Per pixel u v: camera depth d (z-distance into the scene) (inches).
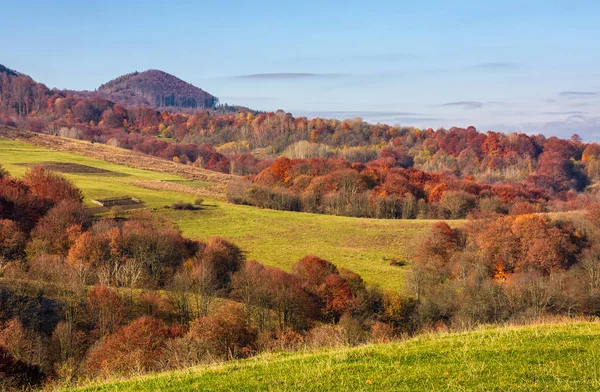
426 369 549.0
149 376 615.2
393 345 676.1
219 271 2507.4
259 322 1881.2
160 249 2507.4
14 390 873.5
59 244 2554.1
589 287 2127.2
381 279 2541.8
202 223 3607.3
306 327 1961.1
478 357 582.2
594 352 579.5
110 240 2481.5
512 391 484.4
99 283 2121.1
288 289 2031.3
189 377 579.5
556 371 526.6
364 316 2048.5
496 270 2684.5
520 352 592.7
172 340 1390.3
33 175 3582.7
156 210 3767.2
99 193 4072.3
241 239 3277.6
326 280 2158.0
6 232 2482.8
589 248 2869.1
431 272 2504.9
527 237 2773.1
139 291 2058.3
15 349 1363.2
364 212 4271.7
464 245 3181.6
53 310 1763.0
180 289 2039.9
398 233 3526.1
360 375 542.9
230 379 558.3
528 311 1875.0
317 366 581.9
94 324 1758.1
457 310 2006.6
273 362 623.8
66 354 1534.2
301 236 3425.2
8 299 1723.7
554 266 2559.1
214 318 1587.1
